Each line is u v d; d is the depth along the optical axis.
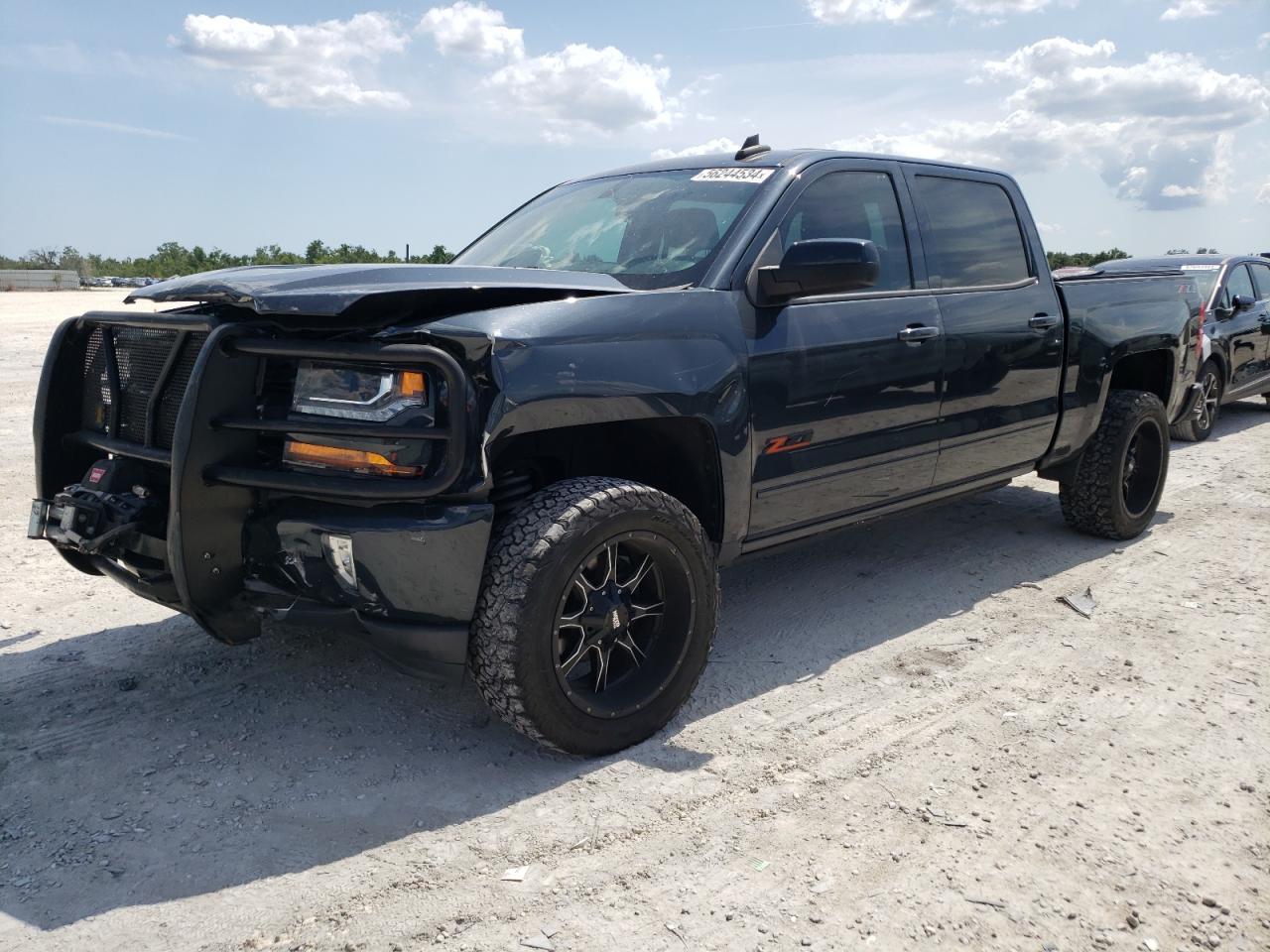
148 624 3.97
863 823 2.60
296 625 2.80
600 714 2.90
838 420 3.62
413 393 2.58
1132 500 5.43
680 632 3.07
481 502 2.65
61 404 3.28
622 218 3.81
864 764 2.93
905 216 4.10
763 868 2.40
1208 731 3.15
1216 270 9.55
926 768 2.90
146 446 2.95
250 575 2.82
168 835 2.52
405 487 2.56
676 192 3.80
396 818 2.62
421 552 2.58
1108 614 4.24
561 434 3.15
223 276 2.90
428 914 2.22
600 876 2.37
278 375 2.75
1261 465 7.70
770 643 3.90
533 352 2.68
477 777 2.83
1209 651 3.83
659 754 2.97
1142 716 3.25
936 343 3.99
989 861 2.44
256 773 2.84
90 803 2.66
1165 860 2.46
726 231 3.46
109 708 3.22
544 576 2.69
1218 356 8.88
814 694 3.42
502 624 2.66
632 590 2.99
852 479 3.75
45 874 2.35
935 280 4.15
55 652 3.67
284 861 2.42
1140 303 5.33
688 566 3.03
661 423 3.17
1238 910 2.27
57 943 2.12
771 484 3.41
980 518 5.88
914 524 5.74
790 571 4.83
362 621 2.68
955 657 3.75
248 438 2.75
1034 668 3.65
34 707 3.22
